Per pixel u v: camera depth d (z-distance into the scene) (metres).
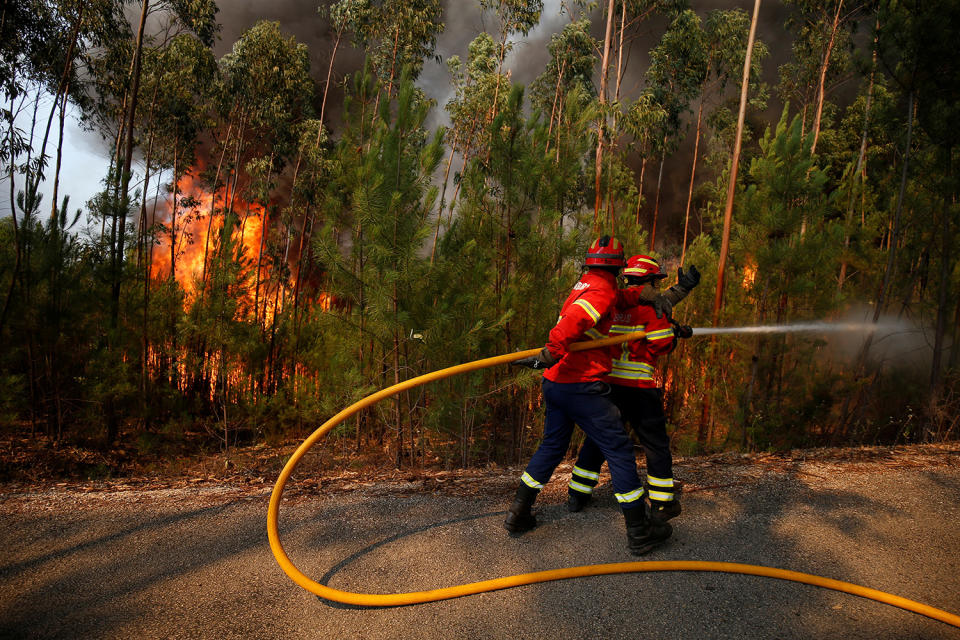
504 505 3.59
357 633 2.37
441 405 5.51
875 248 8.34
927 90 6.59
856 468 4.29
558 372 2.94
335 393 5.80
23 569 2.89
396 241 5.02
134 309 8.70
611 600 2.56
